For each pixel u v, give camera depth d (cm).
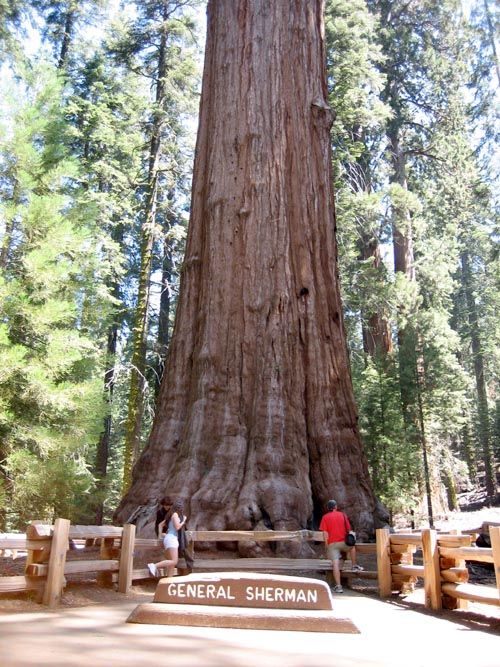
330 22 2622
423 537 725
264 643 455
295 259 1324
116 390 2869
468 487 4175
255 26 1455
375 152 3278
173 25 2756
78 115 2875
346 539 878
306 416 1232
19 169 1606
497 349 4172
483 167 3669
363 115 2677
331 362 1282
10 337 1480
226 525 1038
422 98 3462
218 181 1365
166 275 3341
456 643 499
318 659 404
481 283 4384
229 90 1423
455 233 3350
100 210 2477
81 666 353
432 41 3453
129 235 3419
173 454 1199
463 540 688
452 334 2730
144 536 1030
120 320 3053
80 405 1488
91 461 2072
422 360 2595
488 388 4928
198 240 1395
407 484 2356
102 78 3027
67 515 1429
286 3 1492
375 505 1196
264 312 1257
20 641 424
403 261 3064
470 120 3659
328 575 907
